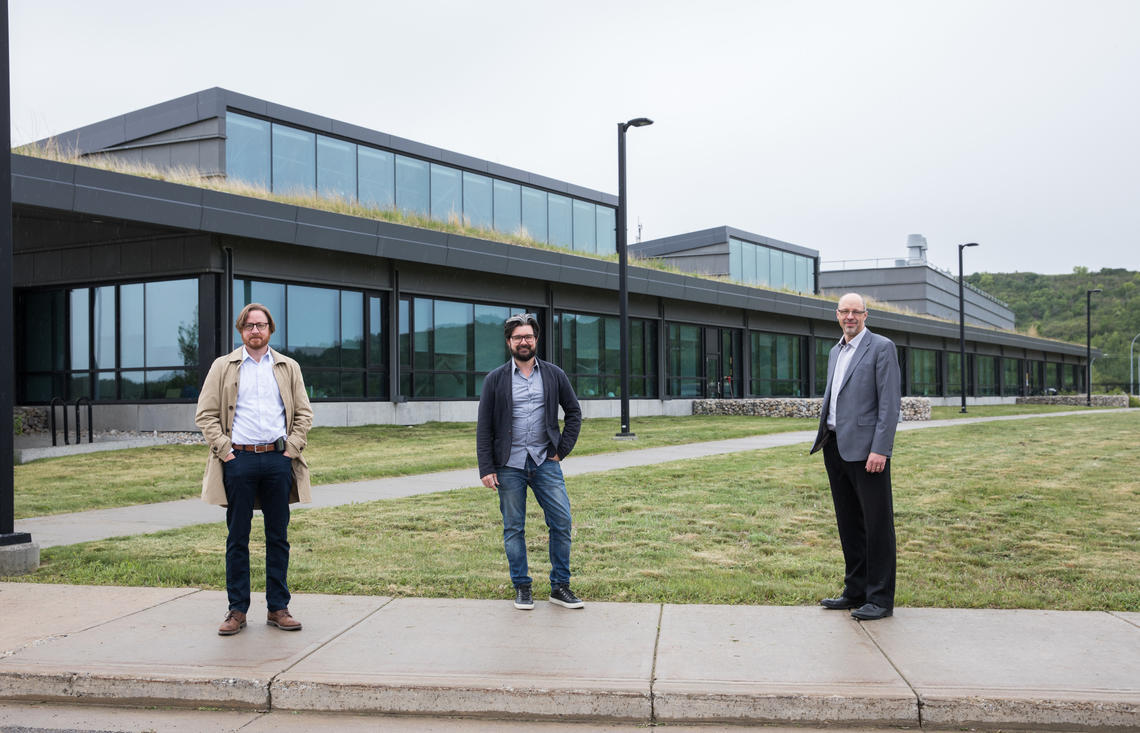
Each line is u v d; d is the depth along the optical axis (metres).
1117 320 153.88
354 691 4.74
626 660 5.10
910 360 53.25
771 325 42.53
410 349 25.97
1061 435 21.69
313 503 11.05
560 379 6.41
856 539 6.24
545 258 28.53
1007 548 8.16
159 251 21.38
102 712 4.78
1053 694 4.49
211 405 5.71
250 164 26.73
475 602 6.46
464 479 13.75
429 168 32.12
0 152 7.56
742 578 7.08
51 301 23.59
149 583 7.17
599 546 8.27
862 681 4.72
